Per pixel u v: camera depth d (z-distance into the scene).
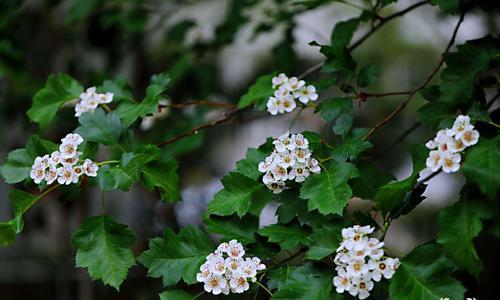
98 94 1.43
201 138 1.73
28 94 1.98
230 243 1.30
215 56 2.08
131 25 1.87
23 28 2.13
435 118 1.38
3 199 3.46
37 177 1.32
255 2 1.90
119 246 1.33
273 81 1.40
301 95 1.40
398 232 3.41
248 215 1.35
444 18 2.13
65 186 1.33
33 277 3.26
